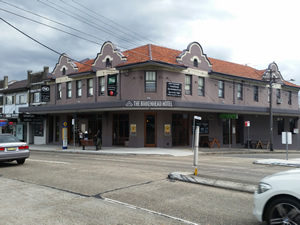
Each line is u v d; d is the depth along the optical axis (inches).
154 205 247.1
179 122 965.8
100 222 204.1
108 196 277.3
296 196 165.9
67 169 450.3
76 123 1112.2
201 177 354.0
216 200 264.2
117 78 947.3
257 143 1170.0
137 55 944.3
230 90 1093.8
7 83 1528.1
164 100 840.3
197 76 981.2
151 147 909.2
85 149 910.4
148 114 917.8
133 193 289.0
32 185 329.4
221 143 1066.7
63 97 1150.3
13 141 524.1
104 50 997.8
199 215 220.7
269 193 177.9
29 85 1316.4
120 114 969.5
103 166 489.1
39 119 1216.2
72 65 1116.5
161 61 864.9
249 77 1167.6
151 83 892.0
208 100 1010.7
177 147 935.0
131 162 561.9
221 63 1204.5
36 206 244.5
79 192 293.7
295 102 1422.2
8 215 220.5
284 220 169.9
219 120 1069.1
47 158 642.2
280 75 1334.9
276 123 1310.3
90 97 1032.8
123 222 204.1
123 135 962.1
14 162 555.2
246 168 480.4
